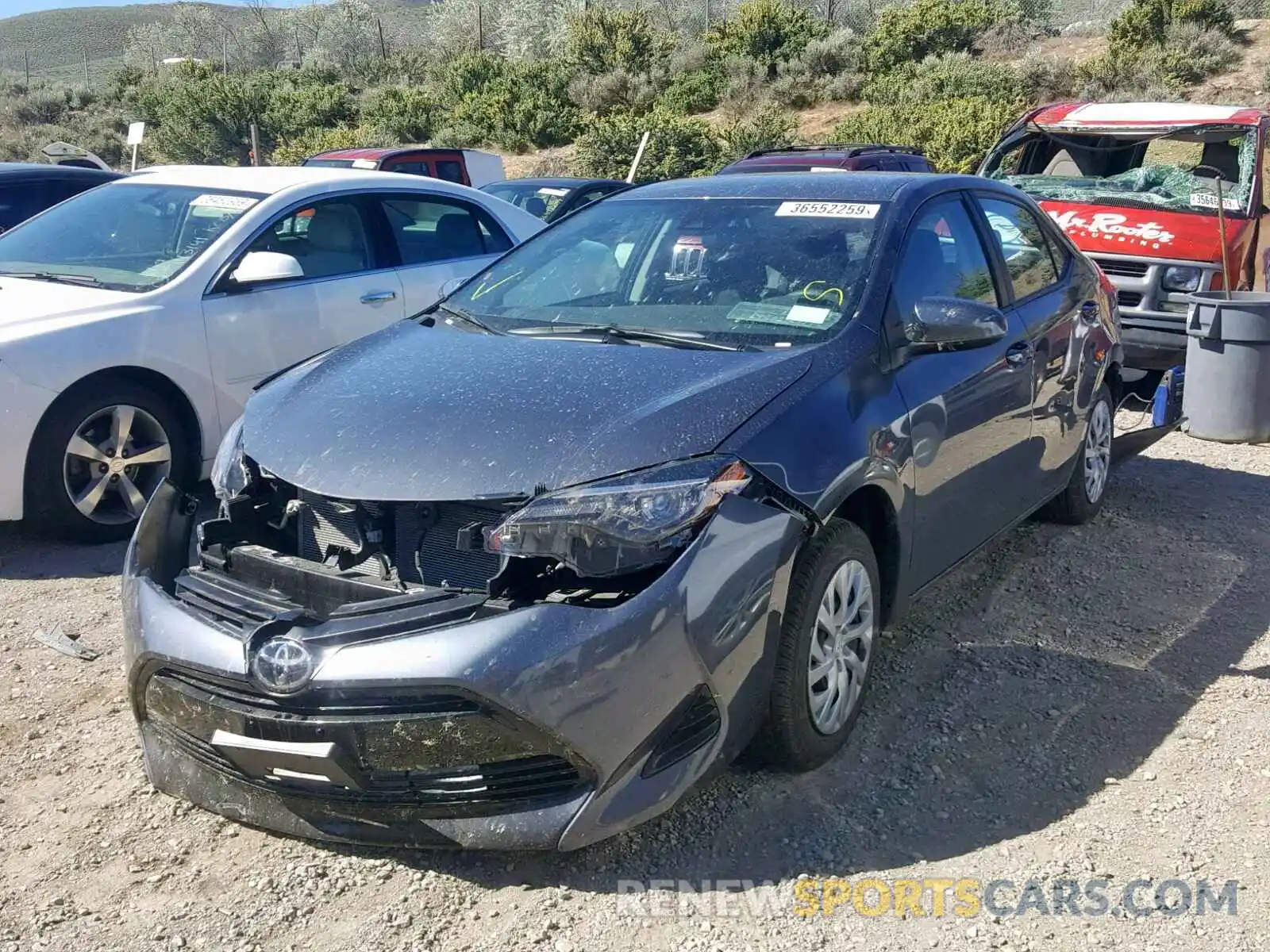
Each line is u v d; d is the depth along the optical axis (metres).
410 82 46.06
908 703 3.98
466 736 2.82
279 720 2.90
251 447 3.41
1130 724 3.84
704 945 2.81
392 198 6.77
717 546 3.01
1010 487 4.65
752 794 3.42
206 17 67.00
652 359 3.57
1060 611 4.75
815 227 4.19
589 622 2.83
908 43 31.94
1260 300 6.98
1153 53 28.06
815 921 2.89
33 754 3.69
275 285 6.03
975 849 3.18
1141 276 7.90
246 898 3.00
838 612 3.50
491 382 3.44
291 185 6.36
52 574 5.16
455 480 3.02
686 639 2.93
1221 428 7.14
